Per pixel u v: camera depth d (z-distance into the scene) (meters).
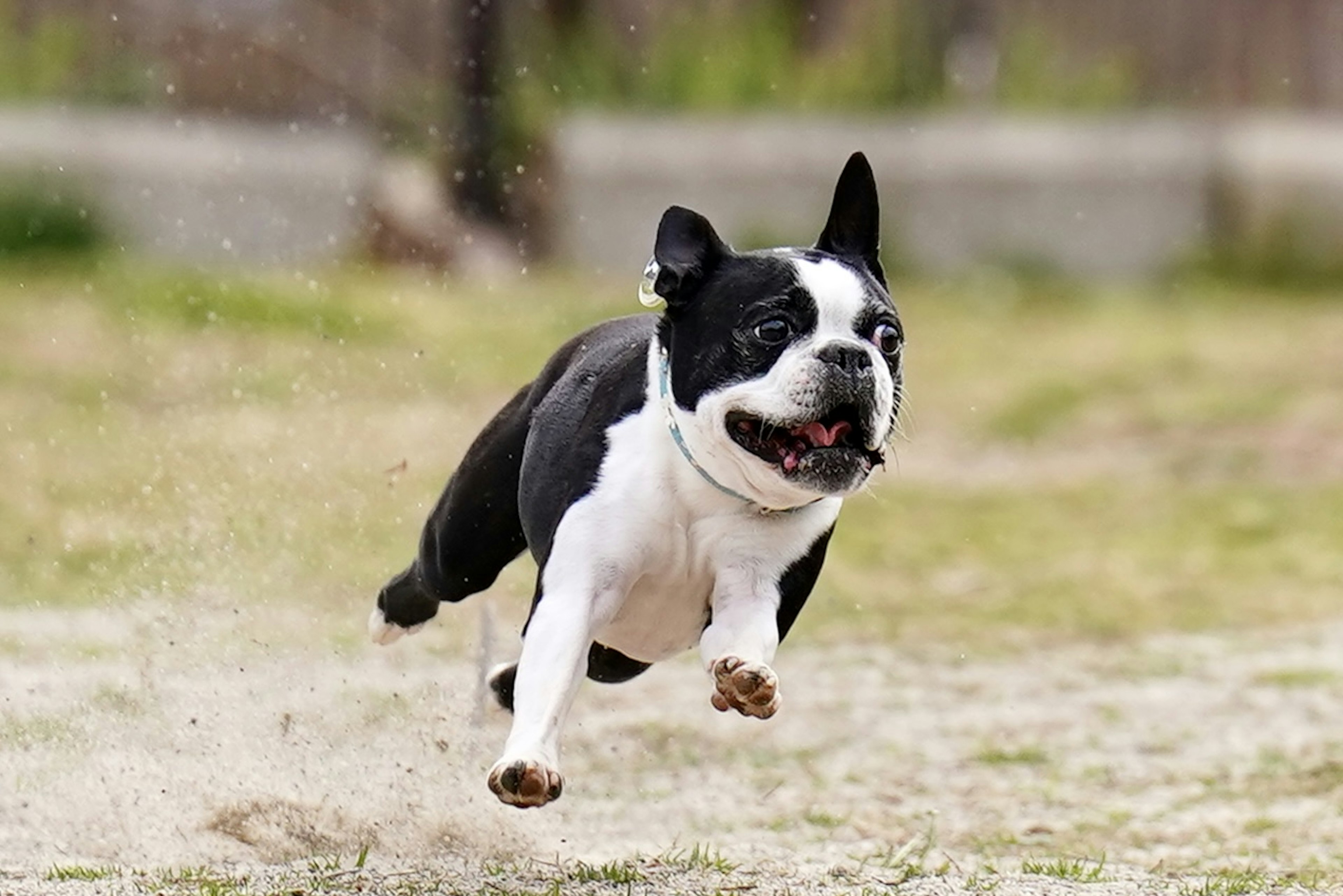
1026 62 30.98
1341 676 11.30
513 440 7.20
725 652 6.40
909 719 10.42
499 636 10.65
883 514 16.14
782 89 30.36
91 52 27.67
